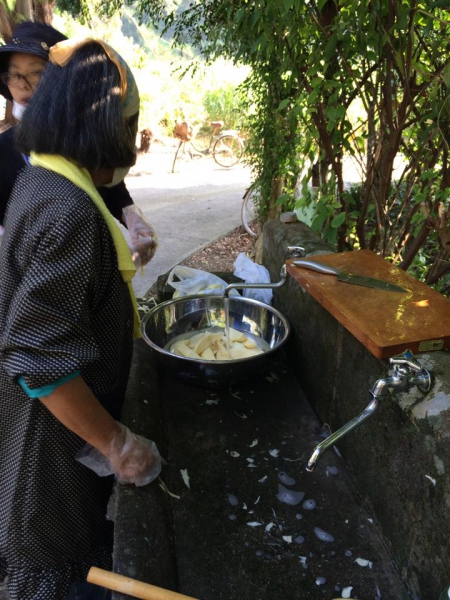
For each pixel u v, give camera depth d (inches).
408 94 70.7
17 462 41.9
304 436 56.8
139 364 63.1
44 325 34.2
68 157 36.3
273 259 80.7
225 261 199.0
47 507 43.4
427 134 73.5
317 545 43.8
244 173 350.3
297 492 49.0
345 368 51.3
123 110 37.7
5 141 57.1
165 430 56.8
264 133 145.3
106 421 40.2
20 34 52.1
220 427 57.9
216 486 49.8
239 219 251.4
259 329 73.7
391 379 36.7
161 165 363.3
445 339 41.6
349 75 73.7
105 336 41.6
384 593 39.8
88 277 35.4
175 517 46.4
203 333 74.4
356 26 65.5
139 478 44.8
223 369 57.0
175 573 41.1
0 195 58.0
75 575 47.6
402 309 46.7
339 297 49.9
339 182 86.4
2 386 40.3
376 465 44.6
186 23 139.8
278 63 108.6
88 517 46.5
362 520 46.0
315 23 70.4
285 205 138.7
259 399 62.9
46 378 33.8
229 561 42.5
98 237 36.7
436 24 73.9
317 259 60.9
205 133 426.9
